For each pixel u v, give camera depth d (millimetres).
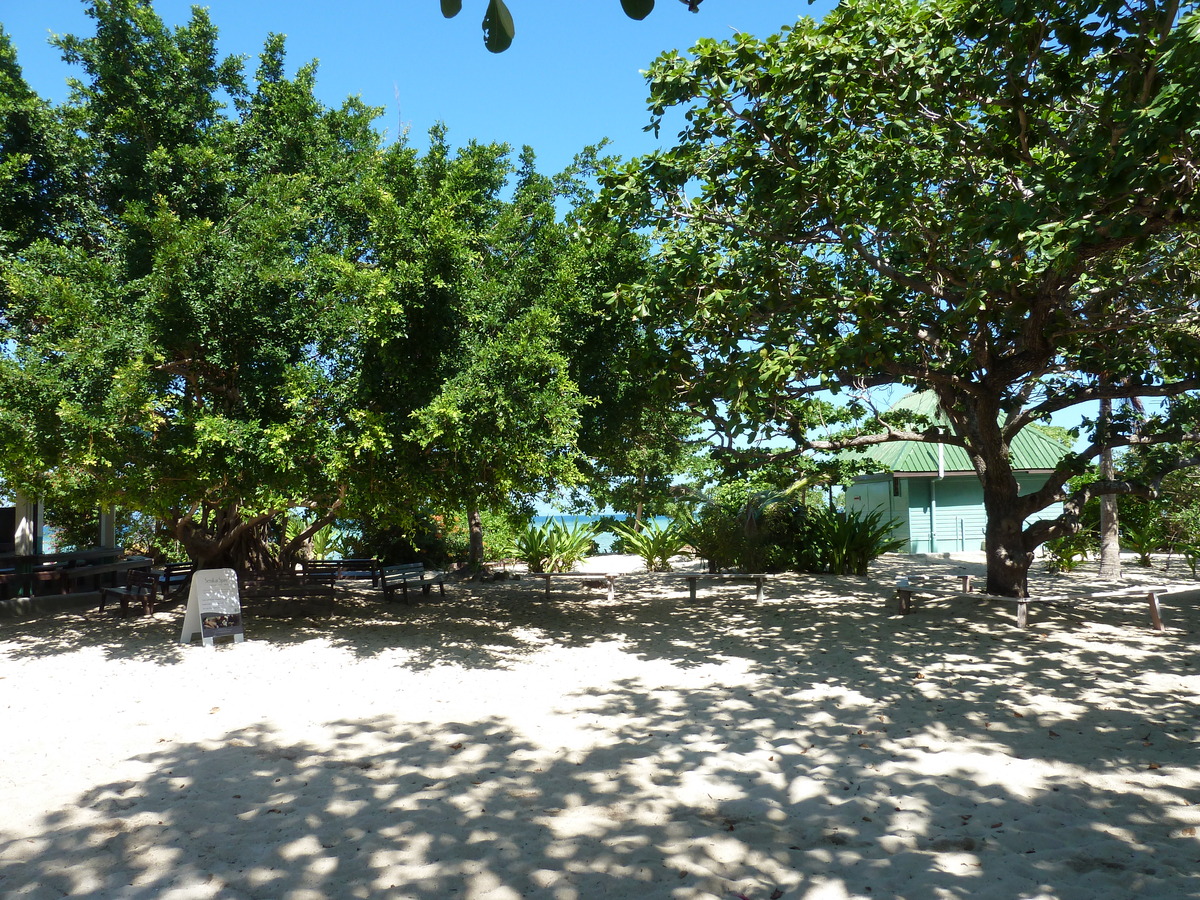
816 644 9820
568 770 5309
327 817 4461
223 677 8164
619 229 10367
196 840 4141
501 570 18953
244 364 9594
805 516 18375
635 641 10344
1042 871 3781
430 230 8984
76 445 8219
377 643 10039
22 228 10695
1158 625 10328
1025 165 8070
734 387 9102
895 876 3738
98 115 10961
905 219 9023
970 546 24906
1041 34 6969
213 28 11758
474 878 3715
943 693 7355
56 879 3688
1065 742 5871
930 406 23656
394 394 9359
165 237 8977
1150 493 11547
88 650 9508
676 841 4152
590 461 12438
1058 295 9250
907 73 7973
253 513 9797
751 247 9750
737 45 8891
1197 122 6164
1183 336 9898
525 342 8859
